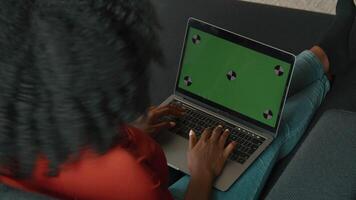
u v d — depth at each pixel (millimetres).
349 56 1656
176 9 1870
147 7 618
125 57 583
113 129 614
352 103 1558
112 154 765
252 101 1316
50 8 557
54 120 585
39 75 562
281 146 1331
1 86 560
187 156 1254
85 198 797
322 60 1573
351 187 863
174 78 1653
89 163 734
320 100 1508
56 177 721
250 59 1285
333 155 924
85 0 566
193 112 1381
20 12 551
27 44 553
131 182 804
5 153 614
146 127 1265
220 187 1205
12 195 663
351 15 1623
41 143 602
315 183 884
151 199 847
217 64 1339
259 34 1778
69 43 554
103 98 585
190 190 1162
